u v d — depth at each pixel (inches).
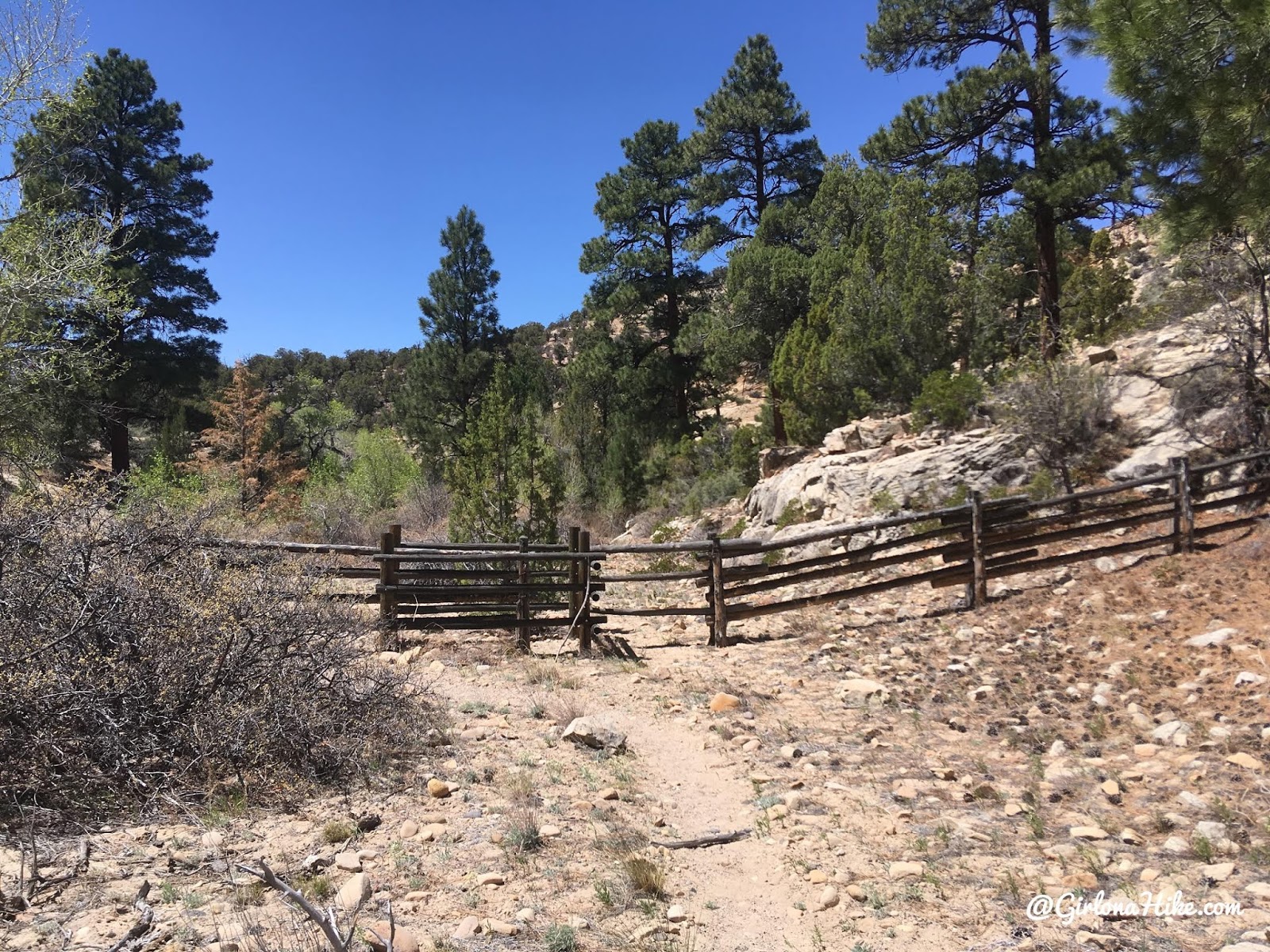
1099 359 534.0
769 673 316.8
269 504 997.2
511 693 292.8
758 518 669.3
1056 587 367.6
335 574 337.1
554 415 1250.0
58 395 552.4
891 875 161.0
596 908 148.3
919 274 706.8
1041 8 732.0
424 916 141.5
